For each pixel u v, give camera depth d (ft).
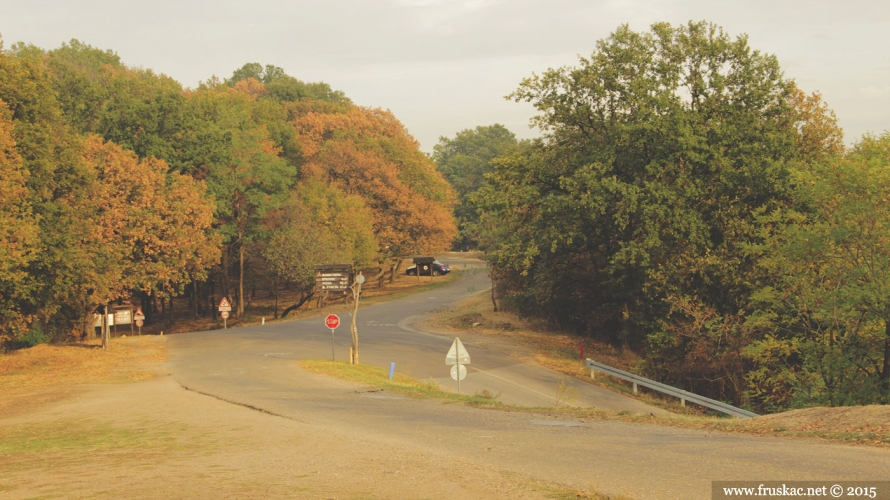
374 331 145.48
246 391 68.03
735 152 110.32
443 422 46.50
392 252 269.64
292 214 214.48
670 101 112.47
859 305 73.46
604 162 116.06
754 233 105.40
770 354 84.43
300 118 321.52
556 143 129.29
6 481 28.99
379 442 38.04
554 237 117.70
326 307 212.23
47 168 104.94
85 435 45.29
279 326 157.89
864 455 29.12
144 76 289.53
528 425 44.55
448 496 25.18
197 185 175.83
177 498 24.71
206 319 230.68
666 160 110.42
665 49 119.55
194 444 39.68
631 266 115.75
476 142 603.67
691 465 28.58
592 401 85.15
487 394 75.66
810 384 79.15
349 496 25.11
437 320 163.94
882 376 74.74
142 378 83.82
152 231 149.89
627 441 36.29
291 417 50.06
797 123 128.47
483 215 171.42
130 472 30.78
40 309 112.27
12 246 90.02
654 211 106.52
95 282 113.19
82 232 114.73
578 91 121.60
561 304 149.28
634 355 125.08
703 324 99.86
